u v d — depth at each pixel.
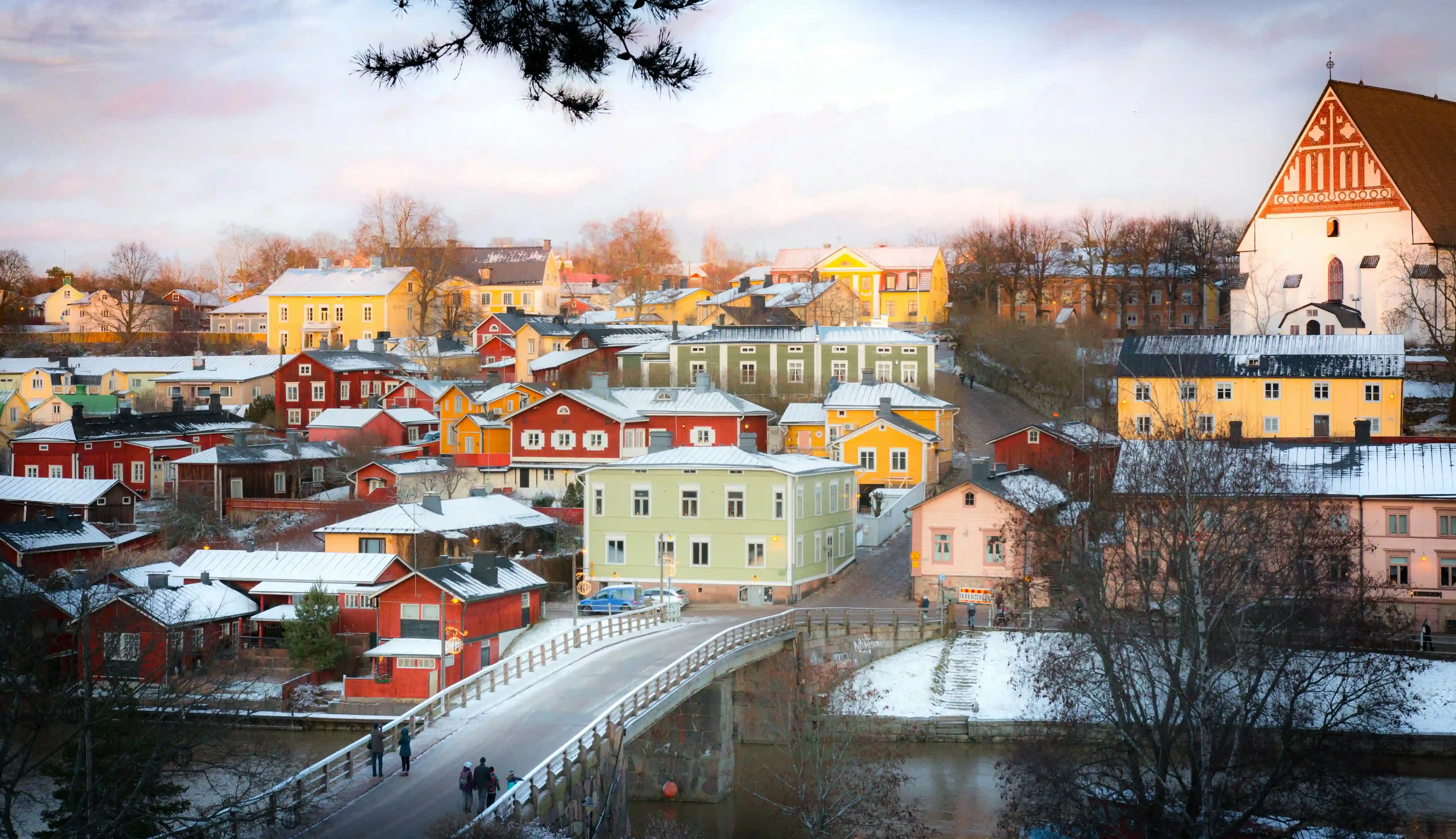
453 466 113.81
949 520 87.44
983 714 73.31
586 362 136.25
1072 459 92.19
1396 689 60.16
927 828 59.78
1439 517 81.25
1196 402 101.12
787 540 88.88
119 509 109.38
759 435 114.62
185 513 104.69
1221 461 63.16
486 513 96.31
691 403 112.44
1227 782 56.09
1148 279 174.00
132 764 47.81
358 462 117.88
